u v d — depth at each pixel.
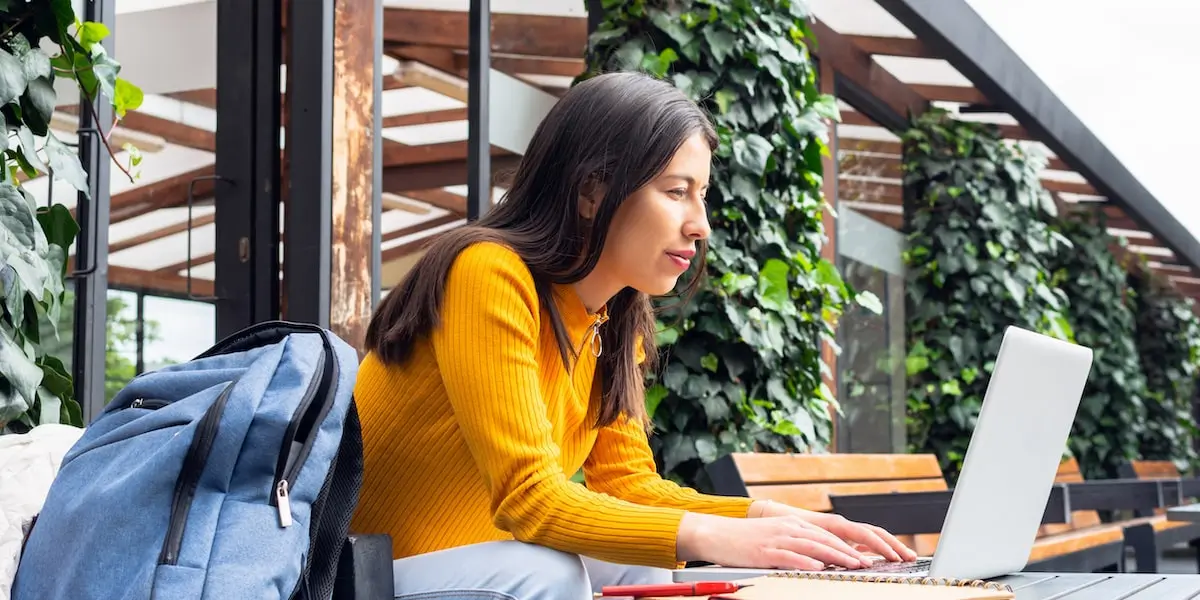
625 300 1.67
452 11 3.74
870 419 5.32
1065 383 1.72
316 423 1.26
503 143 3.52
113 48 3.00
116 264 3.39
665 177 1.47
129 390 1.38
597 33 3.41
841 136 5.17
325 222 2.87
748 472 2.65
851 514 2.76
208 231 3.32
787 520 1.32
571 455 1.66
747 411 3.41
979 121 5.95
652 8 3.38
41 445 1.55
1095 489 3.84
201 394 1.29
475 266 1.41
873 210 5.51
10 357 2.05
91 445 1.32
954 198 5.82
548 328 1.50
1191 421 8.94
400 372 1.46
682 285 3.28
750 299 3.42
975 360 5.76
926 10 4.55
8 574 1.30
